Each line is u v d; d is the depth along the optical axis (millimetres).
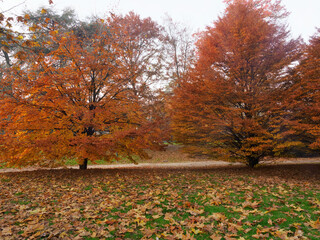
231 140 11023
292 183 7172
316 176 9688
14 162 9062
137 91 10141
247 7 10680
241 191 5867
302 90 9359
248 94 9898
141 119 10203
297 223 3490
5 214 3986
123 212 4164
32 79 8969
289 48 10211
